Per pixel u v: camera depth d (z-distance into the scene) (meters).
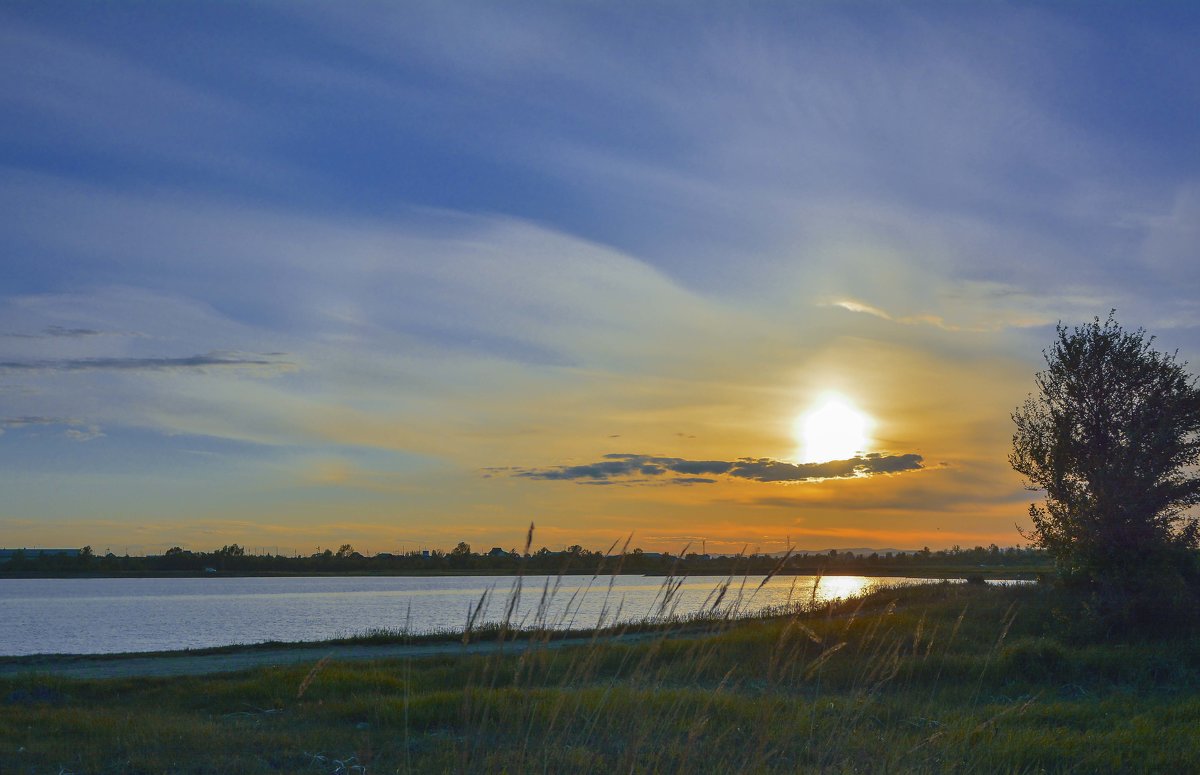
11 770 9.43
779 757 6.56
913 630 18.22
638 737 5.51
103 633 46.06
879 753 7.43
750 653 12.45
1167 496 23.64
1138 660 17.73
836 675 12.12
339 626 49.22
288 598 90.38
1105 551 23.22
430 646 28.83
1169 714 12.84
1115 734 10.97
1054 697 14.65
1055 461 24.89
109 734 11.77
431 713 12.00
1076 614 22.75
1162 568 22.48
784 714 7.33
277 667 20.52
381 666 20.34
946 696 13.72
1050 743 10.19
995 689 15.46
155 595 101.50
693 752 5.84
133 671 22.08
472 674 5.35
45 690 16.81
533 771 5.05
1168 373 24.67
